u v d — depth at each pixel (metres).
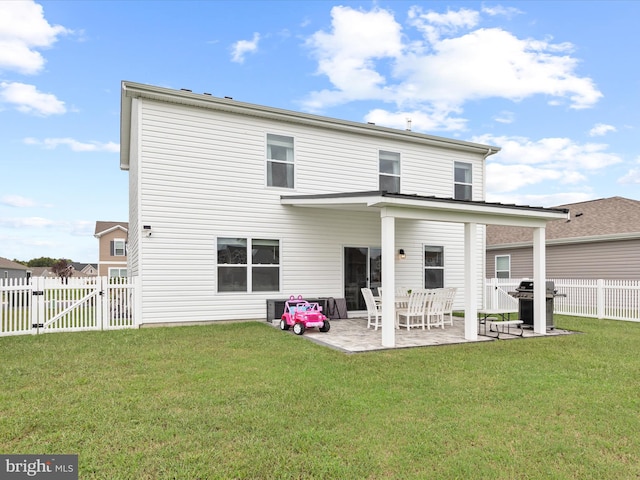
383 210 8.23
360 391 5.08
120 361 6.55
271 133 11.80
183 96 10.48
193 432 3.83
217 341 8.34
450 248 14.57
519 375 5.90
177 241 10.52
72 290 9.73
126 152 17.52
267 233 11.64
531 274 19.69
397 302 10.62
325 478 3.09
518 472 3.21
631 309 12.35
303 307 9.89
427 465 3.29
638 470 3.26
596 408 4.57
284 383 5.38
